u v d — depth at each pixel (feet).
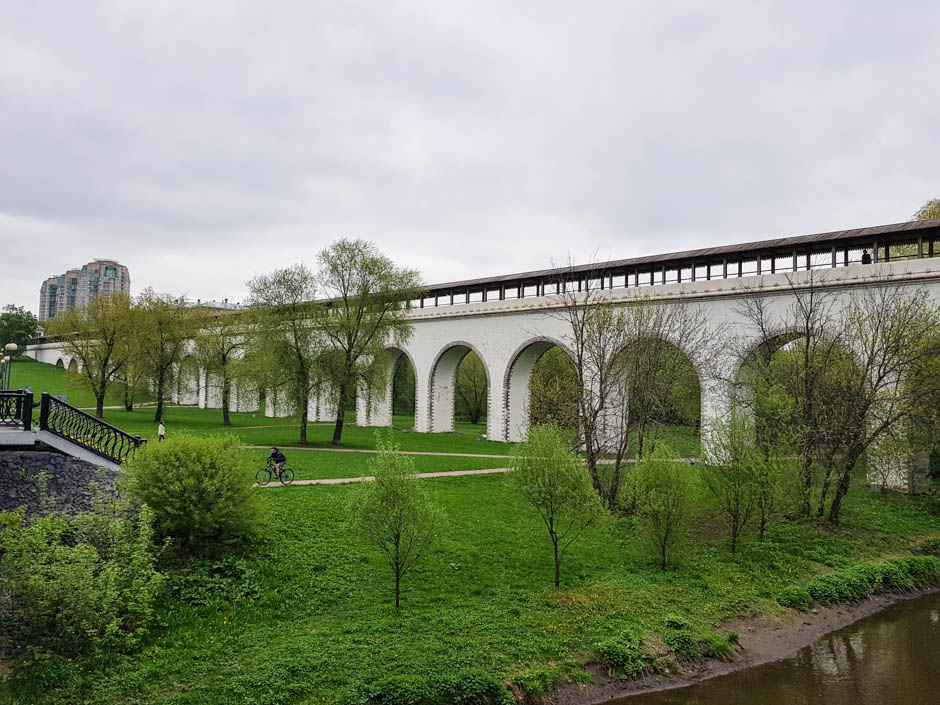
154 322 137.59
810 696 34.45
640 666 35.58
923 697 34.53
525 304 126.93
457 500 64.80
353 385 108.27
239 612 37.14
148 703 27.71
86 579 31.81
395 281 109.70
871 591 49.85
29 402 51.11
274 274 110.63
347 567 44.55
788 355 78.69
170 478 43.21
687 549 51.70
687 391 96.43
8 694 27.35
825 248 90.99
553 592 42.83
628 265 110.11
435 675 31.17
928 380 64.23
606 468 72.38
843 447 66.95
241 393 129.49
